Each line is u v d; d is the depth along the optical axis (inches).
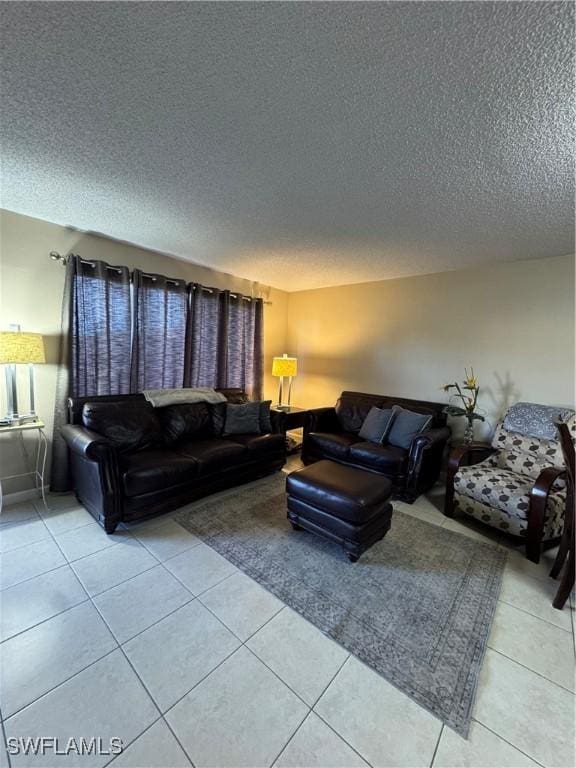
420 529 99.9
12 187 83.7
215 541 88.1
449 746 44.5
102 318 117.5
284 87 49.3
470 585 75.9
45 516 97.0
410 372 153.3
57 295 110.7
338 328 178.1
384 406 150.7
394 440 131.0
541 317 120.0
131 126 59.8
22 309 104.1
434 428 131.2
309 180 75.8
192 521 97.3
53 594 67.8
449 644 60.2
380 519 86.9
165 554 81.9
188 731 44.9
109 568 76.0
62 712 46.4
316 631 61.6
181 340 142.2
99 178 78.4
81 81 49.5
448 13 37.3
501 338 128.5
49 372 110.8
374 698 50.2
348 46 42.1
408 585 75.0
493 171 68.2
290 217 96.0
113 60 45.7
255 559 81.5
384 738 45.0
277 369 171.5
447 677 54.0
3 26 40.9
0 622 60.6
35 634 58.4
